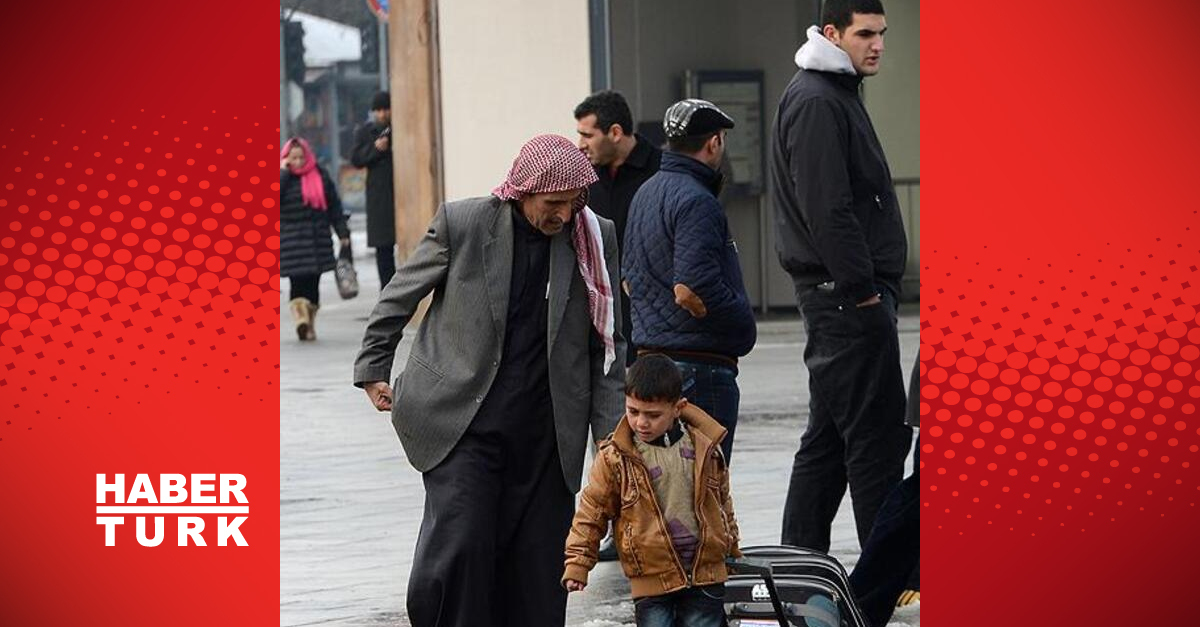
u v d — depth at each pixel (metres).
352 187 85.38
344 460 15.66
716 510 7.88
